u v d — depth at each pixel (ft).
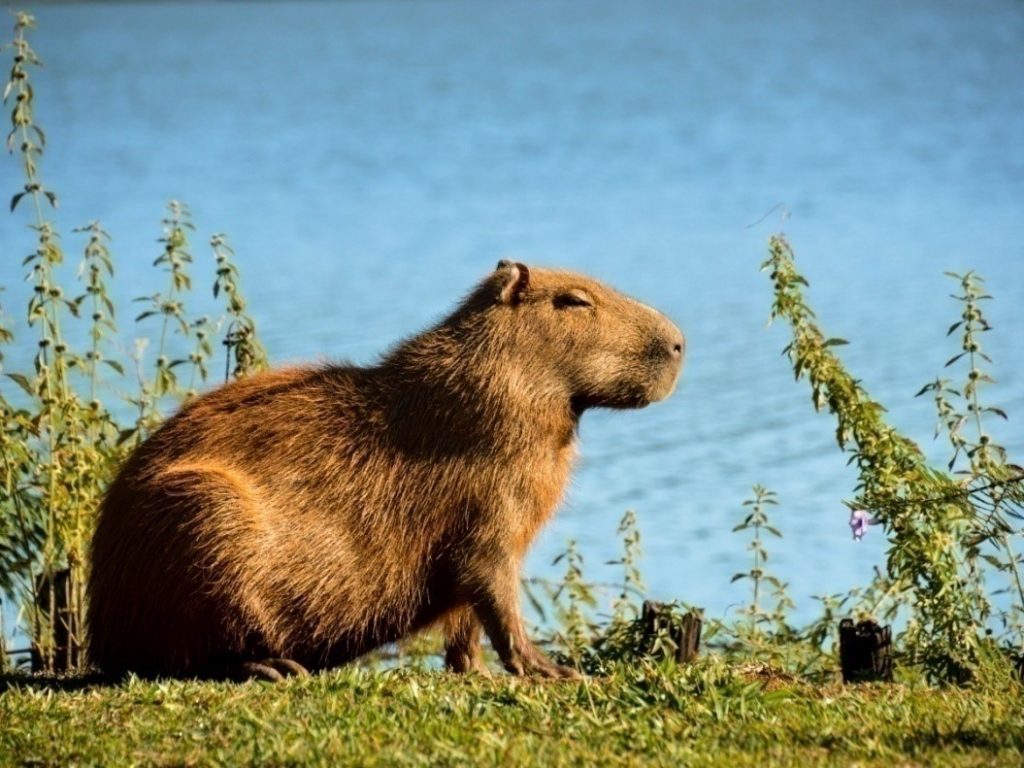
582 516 176.96
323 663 84.84
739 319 272.72
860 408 96.94
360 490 83.41
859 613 100.73
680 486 188.03
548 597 117.60
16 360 214.28
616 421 222.07
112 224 371.76
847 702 74.43
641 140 552.00
